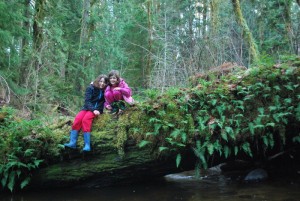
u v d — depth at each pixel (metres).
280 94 6.12
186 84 11.28
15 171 5.96
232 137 5.77
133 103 6.20
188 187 6.31
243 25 12.22
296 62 6.37
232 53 13.27
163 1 19.03
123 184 6.53
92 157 6.16
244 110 6.05
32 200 5.67
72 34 17.55
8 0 10.56
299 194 5.39
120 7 17.66
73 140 5.98
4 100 10.56
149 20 17.06
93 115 6.13
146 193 5.95
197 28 18.67
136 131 5.95
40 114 10.36
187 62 12.72
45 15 13.55
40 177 6.19
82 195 5.91
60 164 6.21
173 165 6.28
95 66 18.58
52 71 15.16
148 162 6.08
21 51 13.10
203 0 16.98
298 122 6.06
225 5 15.80
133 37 20.27
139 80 20.08
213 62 12.60
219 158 6.54
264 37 17.88
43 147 6.12
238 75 6.62
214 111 6.05
